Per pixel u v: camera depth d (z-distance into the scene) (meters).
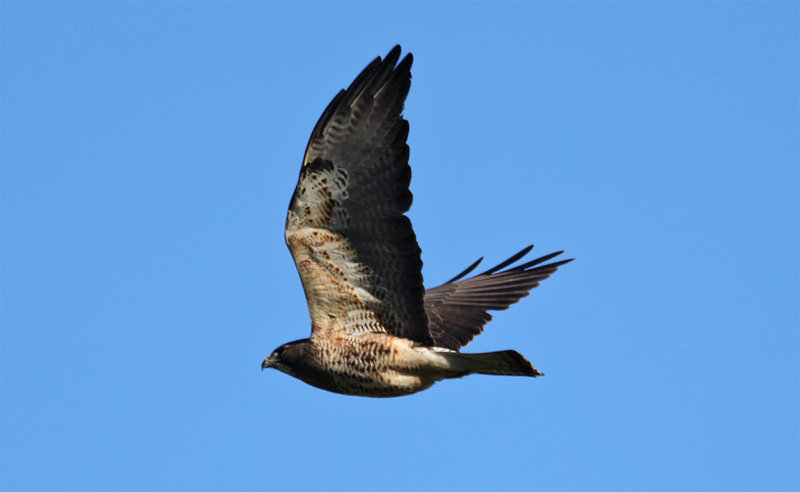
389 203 12.34
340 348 13.56
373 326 13.43
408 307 13.09
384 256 12.73
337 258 12.93
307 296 13.42
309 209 12.62
